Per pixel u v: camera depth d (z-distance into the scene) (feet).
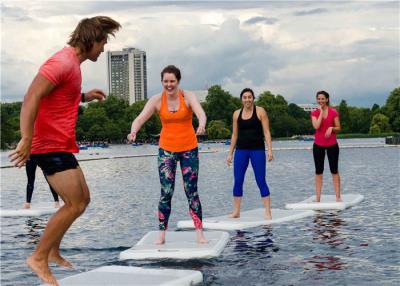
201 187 65.51
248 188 62.44
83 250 29.43
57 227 17.16
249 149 37.22
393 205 44.19
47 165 17.08
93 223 38.60
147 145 498.28
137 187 68.18
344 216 38.65
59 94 16.81
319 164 44.19
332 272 23.38
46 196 59.93
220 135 535.19
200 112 27.53
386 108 491.72
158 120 527.81
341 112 573.74
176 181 74.13
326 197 47.75
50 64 16.48
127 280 21.86
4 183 81.87
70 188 17.10
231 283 22.16
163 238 29.04
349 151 177.06
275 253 27.30
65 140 17.04
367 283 21.59
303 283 21.83
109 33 17.83
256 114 37.06
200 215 29.04
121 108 560.20
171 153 28.63
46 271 17.21
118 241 31.73
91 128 520.42
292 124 596.29
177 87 28.32
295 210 41.06
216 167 111.14
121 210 45.50
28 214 43.50
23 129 16.07
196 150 28.91
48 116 16.87
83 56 17.56
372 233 31.86
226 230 34.14
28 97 16.26
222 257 26.73
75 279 22.17
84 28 17.40
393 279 22.07
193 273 22.76
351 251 27.27
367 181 67.92
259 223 35.70
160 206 28.94
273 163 117.80
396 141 245.65
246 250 28.19
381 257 25.86
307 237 31.12
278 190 59.47
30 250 29.86
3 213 43.55
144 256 27.09
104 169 112.78
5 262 27.04
